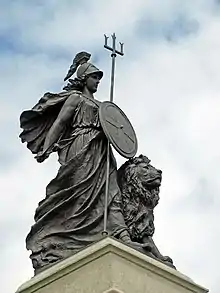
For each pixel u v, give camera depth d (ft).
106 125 77.41
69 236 74.28
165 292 71.05
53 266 71.26
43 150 78.28
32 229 74.74
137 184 76.89
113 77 81.25
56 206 75.10
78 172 76.28
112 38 83.51
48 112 80.02
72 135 78.13
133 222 75.77
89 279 69.15
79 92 80.48
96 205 75.61
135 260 70.38
